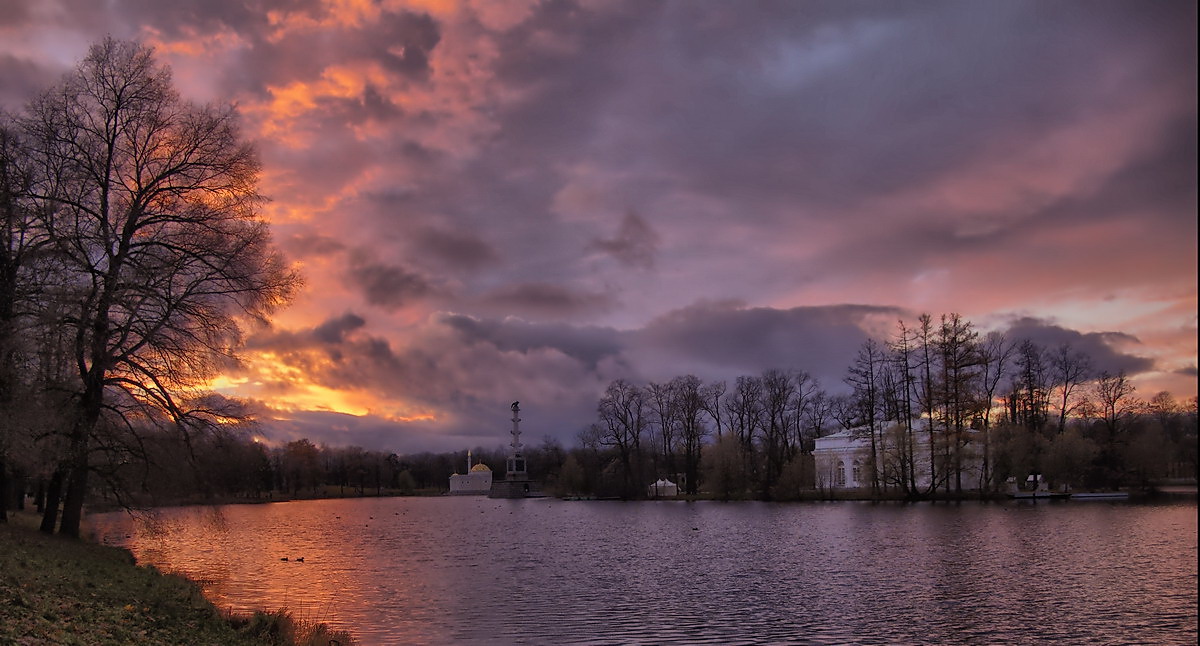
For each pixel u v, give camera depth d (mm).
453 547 62250
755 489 122438
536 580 42125
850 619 30547
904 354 94500
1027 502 90062
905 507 88125
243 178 37938
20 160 34531
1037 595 34344
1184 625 28953
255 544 64688
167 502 39719
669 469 150375
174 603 26438
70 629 18547
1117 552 46656
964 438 92625
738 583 39531
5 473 37844
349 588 39406
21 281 34531
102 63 36062
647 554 53906
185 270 36344
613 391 148125
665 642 27516
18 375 33500
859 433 107000
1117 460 98875
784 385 128625
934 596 34562
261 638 23766
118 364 36094
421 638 28266
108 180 36125
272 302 37531
